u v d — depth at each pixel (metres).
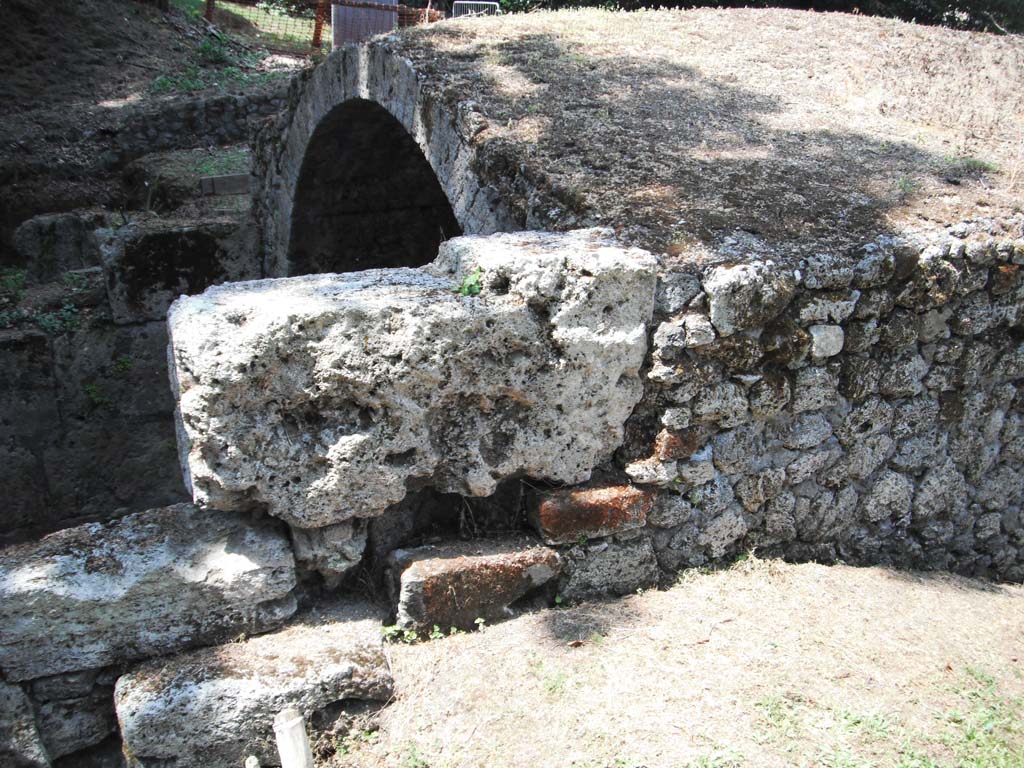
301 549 2.84
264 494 2.72
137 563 2.69
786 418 3.52
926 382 3.77
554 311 2.99
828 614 3.26
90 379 7.92
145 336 8.06
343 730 2.64
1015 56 7.06
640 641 2.99
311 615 2.96
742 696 2.73
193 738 2.51
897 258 3.55
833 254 3.47
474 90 5.12
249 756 2.56
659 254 3.32
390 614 3.01
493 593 3.04
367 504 2.86
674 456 3.28
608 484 3.28
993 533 4.20
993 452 4.05
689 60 6.34
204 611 2.74
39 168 10.73
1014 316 3.89
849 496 3.74
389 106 5.69
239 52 14.45
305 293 2.84
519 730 2.58
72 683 2.68
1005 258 3.81
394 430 2.83
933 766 2.49
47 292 8.41
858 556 3.87
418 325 2.76
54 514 7.95
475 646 2.94
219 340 2.56
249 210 8.56
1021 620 3.45
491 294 2.95
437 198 7.95
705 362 3.27
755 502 3.53
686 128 4.95
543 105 5.03
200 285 8.19
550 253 3.02
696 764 2.45
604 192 3.92
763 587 3.42
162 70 13.03
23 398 7.66
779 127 5.18
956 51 7.11
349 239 7.92
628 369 3.17
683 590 3.37
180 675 2.59
